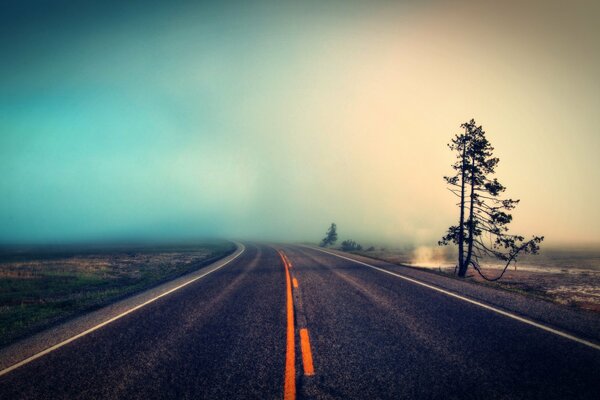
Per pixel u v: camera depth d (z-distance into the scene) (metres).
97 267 22.45
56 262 26.22
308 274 13.78
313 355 4.80
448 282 10.97
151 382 4.21
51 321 8.09
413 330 5.77
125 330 6.68
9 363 5.23
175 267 22.11
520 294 8.69
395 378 3.97
